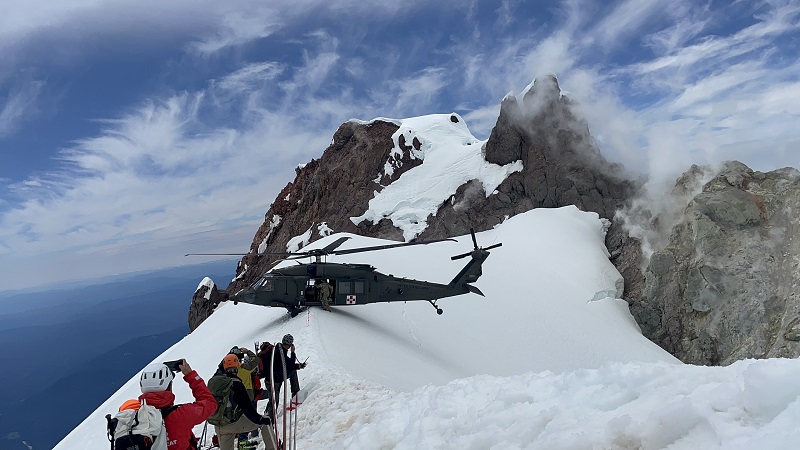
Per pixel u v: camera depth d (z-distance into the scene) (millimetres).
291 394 12164
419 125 67812
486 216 53875
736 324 34500
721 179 42188
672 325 38625
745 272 35719
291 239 64375
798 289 32656
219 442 8844
